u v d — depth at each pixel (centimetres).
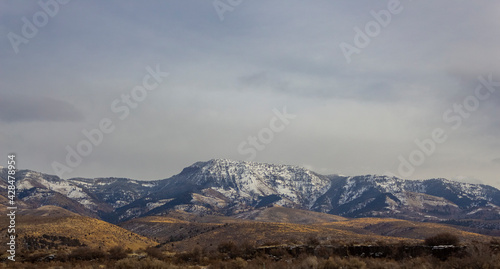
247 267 4622
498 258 3975
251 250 7219
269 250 7112
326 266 4172
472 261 3997
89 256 7044
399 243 6309
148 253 7344
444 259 5428
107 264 5228
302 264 4288
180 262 6303
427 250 5853
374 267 4212
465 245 5653
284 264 4666
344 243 6781
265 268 4422
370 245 6406
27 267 5206
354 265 4209
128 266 4597
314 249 6700
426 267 4075
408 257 5709
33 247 11206
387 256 5959
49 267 5150
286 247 7112
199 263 6053
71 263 5941
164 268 4603
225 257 6862
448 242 5956
